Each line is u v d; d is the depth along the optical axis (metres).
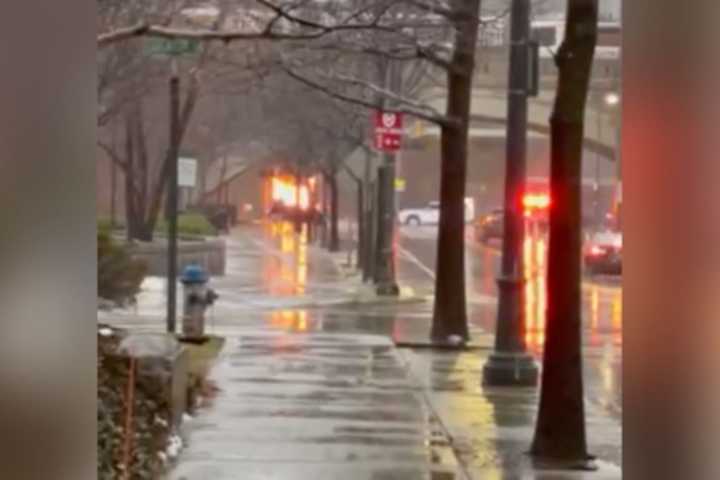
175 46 54.09
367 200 107.19
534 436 29.25
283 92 98.81
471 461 27.81
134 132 120.88
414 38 60.47
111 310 54.66
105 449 22.14
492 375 42.00
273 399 36.97
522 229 43.34
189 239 116.62
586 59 27.98
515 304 42.69
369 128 106.62
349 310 76.56
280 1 56.78
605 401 40.22
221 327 62.50
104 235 44.09
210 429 31.11
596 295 90.75
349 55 72.50
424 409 36.00
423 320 70.06
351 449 28.84
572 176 28.14
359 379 42.66
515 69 42.84
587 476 26.58
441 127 57.69
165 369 28.48
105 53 69.88
